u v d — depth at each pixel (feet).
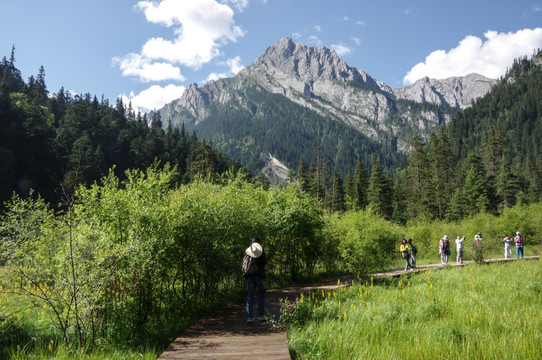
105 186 26.68
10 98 246.06
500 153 262.88
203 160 180.96
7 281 19.88
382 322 21.06
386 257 65.51
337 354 16.33
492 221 115.34
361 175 245.45
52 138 225.15
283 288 40.86
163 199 28.19
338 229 60.59
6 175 166.81
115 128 346.54
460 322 21.09
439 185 215.72
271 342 19.07
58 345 18.83
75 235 19.90
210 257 29.81
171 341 20.86
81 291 18.75
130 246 20.84
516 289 30.91
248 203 40.57
